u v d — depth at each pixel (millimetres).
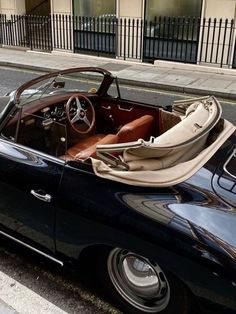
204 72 12023
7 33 16500
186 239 2615
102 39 14352
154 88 10672
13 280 3592
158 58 13492
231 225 2672
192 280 2598
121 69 12328
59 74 4258
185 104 4242
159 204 2809
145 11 13328
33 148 3631
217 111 3711
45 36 15703
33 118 3662
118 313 3260
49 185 3211
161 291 2914
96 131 4891
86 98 4652
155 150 2980
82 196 3031
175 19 12781
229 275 2475
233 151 3404
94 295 3430
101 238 2941
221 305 2545
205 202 2822
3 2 16609
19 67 13023
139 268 3010
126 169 2965
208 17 12258
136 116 4652
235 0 11711
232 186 2992
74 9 14742
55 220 3209
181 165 3109
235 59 12141
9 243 3916
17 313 3223
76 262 3244
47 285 3537
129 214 2812
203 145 3514
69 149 4344
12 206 3510
